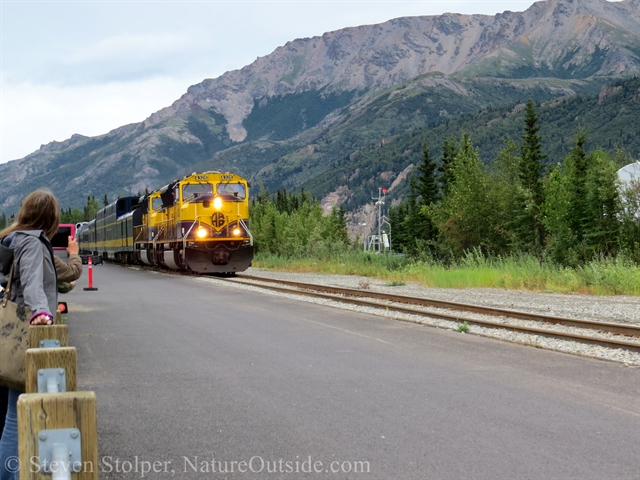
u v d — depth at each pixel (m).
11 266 4.33
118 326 13.71
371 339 11.67
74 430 2.78
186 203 32.75
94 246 69.62
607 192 32.81
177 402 7.14
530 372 8.66
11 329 4.22
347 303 18.48
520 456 5.21
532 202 40.03
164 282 28.55
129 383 8.14
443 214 44.06
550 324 13.79
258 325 13.68
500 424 6.13
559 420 6.26
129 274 36.34
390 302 18.64
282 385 7.91
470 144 44.06
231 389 7.73
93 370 9.01
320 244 47.03
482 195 42.38
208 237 32.47
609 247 32.66
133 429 6.13
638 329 12.06
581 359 9.72
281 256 51.69
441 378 8.27
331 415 6.50
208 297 20.75
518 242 40.44
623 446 5.46
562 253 33.53
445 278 24.92
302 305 18.02
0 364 4.18
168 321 14.52
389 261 37.28
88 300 19.88
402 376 8.40
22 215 4.49
